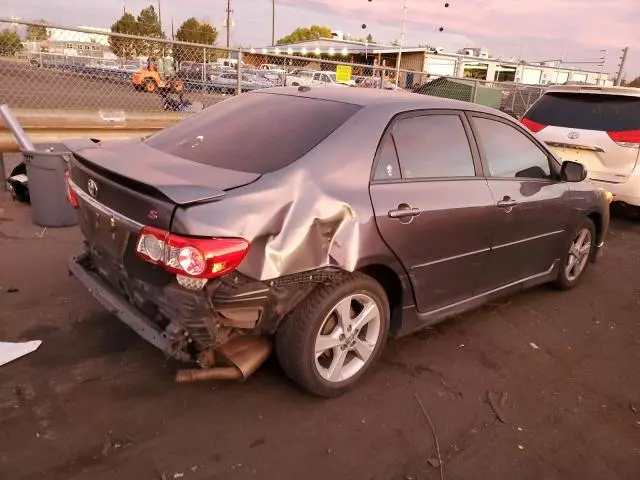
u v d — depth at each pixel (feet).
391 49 136.77
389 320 10.36
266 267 7.75
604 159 22.48
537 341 12.72
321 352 9.21
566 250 14.90
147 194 7.70
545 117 24.47
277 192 8.17
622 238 22.77
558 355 12.14
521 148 12.85
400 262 9.81
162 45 30.09
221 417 8.95
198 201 7.42
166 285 7.66
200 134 10.39
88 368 9.95
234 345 8.80
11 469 7.50
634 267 18.90
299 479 7.80
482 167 11.66
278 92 11.67
